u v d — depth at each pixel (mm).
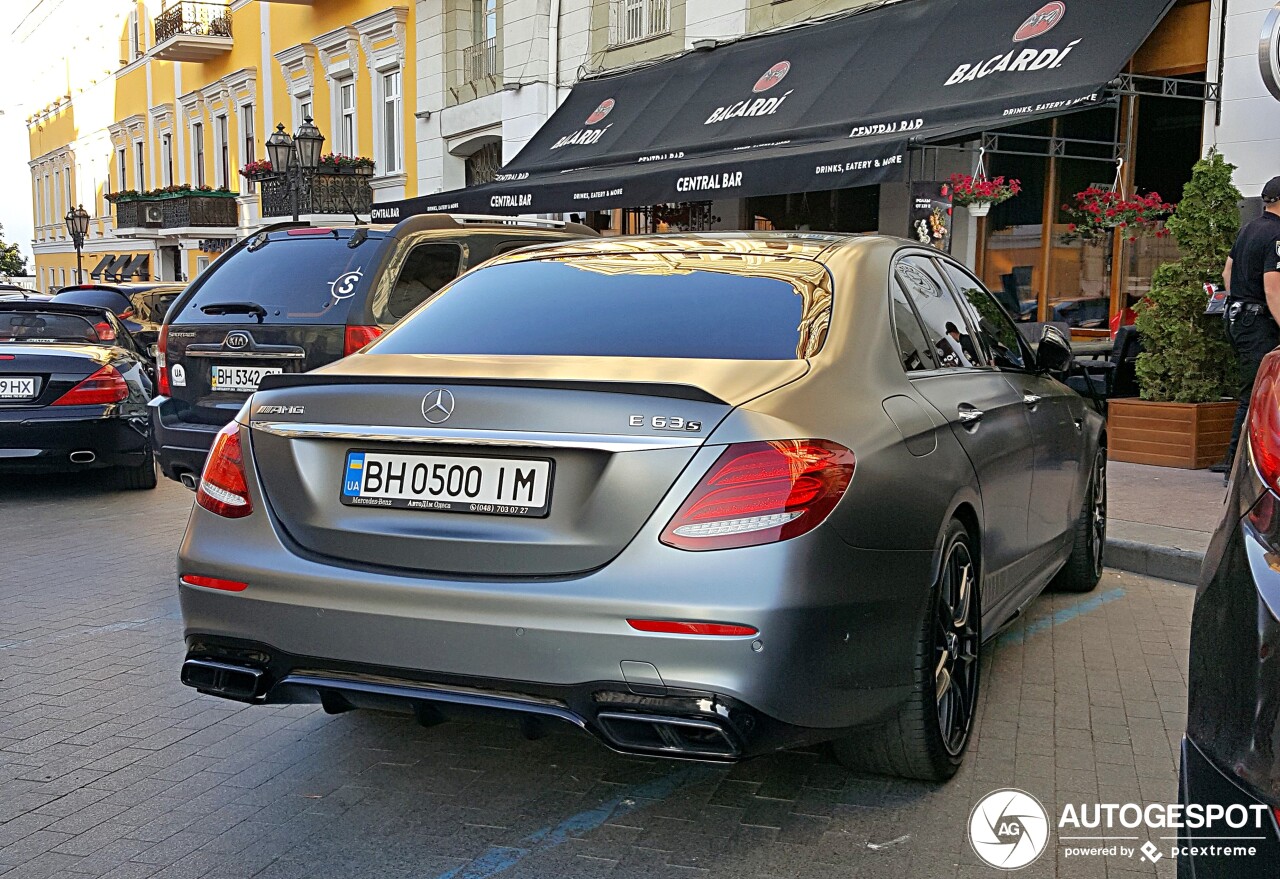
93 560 6918
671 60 16328
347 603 3062
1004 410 4234
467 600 2938
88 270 46938
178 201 32125
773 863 3074
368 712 4250
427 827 3301
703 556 2801
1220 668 2053
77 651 5055
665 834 3244
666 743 2863
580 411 2938
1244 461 2236
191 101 35031
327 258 6867
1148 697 4387
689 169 12359
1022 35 11039
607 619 2818
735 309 3572
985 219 12922
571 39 18453
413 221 6996
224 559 3250
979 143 12203
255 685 3221
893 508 3096
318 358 6551
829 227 14828
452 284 4203
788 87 13531
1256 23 9414
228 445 3396
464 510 3033
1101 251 11688
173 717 4223
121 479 9625
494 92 20016
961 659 3631
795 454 2867
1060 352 4859
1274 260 7707
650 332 3520
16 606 5816
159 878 3008
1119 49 9742
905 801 3455
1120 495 7879
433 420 3070
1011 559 4289
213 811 3414
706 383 3062
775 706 2807
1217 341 9031
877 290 3752
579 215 18719
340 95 26375
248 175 25984
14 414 8750
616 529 2869
